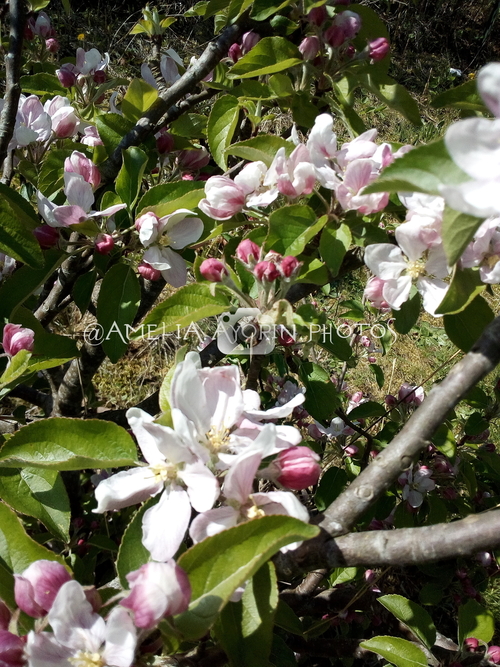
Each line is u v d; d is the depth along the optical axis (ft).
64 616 2.35
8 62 5.30
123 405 10.94
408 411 7.23
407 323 4.22
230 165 7.45
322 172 3.86
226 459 3.00
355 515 2.75
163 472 2.99
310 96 5.22
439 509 6.95
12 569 2.93
